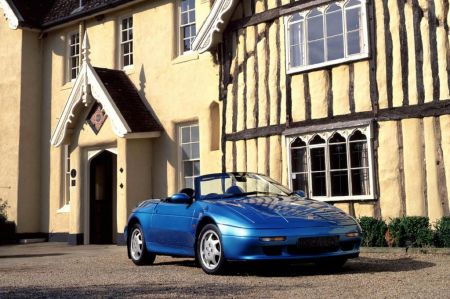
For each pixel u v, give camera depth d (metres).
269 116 13.14
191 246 8.25
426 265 8.03
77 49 18.94
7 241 18.06
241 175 9.05
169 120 15.77
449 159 10.43
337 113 11.98
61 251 13.96
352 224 7.63
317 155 12.24
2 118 19.31
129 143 15.41
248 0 13.85
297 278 7.16
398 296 5.59
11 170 18.78
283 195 8.60
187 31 15.99
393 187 11.07
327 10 12.29
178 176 15.49
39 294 6.43
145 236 9.40
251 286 6.55
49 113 19.06
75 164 16.73
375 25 11.58
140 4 16.92
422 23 10.98
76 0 18.95
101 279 7.68
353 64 11.83
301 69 12.55
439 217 10.48
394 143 11.12
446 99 10.55
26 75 19.05
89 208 16.69
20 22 18.70
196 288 6.51
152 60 16.44
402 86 11.12
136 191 15.46
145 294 6.17
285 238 7.14
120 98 15.94
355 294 5.77
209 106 14.79
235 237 7.31
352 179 11.66
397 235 10.25
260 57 13.45
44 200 18.83
